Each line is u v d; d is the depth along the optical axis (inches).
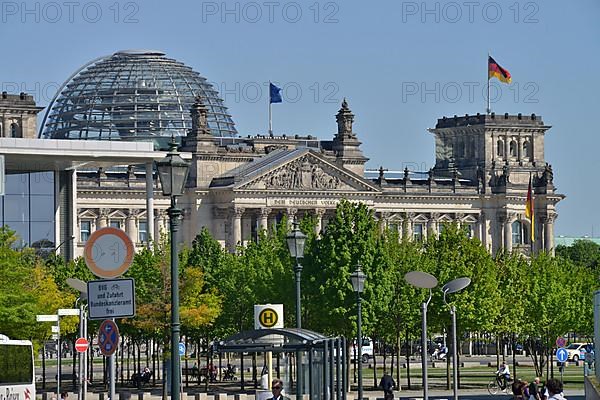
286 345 5442.9
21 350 5708.7
